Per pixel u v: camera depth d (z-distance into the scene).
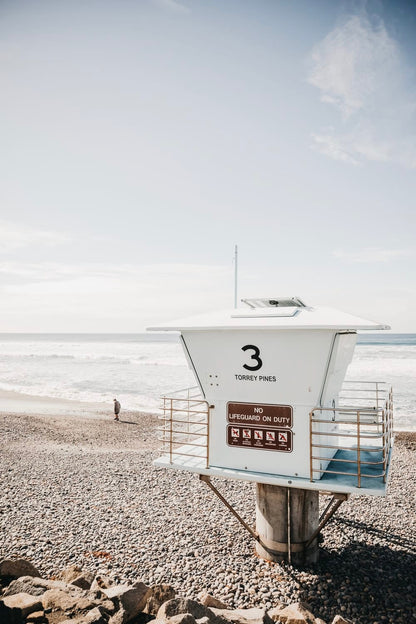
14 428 21.33
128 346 97.44
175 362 58.28
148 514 11.30
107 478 14.31
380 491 6.29
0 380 43.03
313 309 8.06
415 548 9.59
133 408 28.88
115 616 5.73
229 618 6.25
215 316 8.02
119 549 9.31
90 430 22.11
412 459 17.14
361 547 9.61
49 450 17.88
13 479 13.91
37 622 5.43
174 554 9.09
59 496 12.55
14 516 11.00
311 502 8.60
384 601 7.57
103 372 48.38
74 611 5.66
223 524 10.66
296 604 6.92
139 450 18.39
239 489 13.36
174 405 29.52
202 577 8.21
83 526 10.50
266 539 8.75
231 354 7.43
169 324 7.79
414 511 11.70
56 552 9.12
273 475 7.09
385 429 6.80
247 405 7.36
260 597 7.62
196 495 12.77
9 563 7.01
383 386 35.62
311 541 8.50
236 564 8.66
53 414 26.25
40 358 67.75
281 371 7.05
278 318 7.24
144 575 8.29
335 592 7.77
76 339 161.38
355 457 8.03
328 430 7.62
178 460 8.07
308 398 6.90
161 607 6.04
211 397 7.68
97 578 7.28
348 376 40.78
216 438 7.63
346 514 11.49
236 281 9.62
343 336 6.91
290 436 7.02
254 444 7.30
